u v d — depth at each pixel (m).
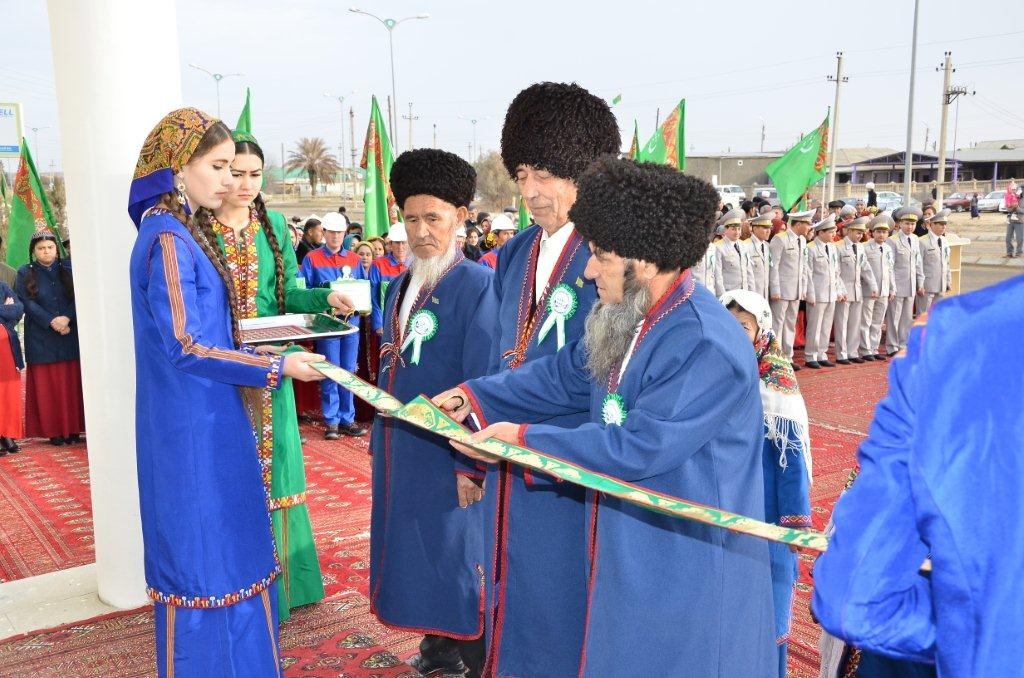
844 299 10.38
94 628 3.49
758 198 14.48
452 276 3.00
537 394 2.21
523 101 2.30
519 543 2.34
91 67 3.22
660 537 1.85
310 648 3.37
